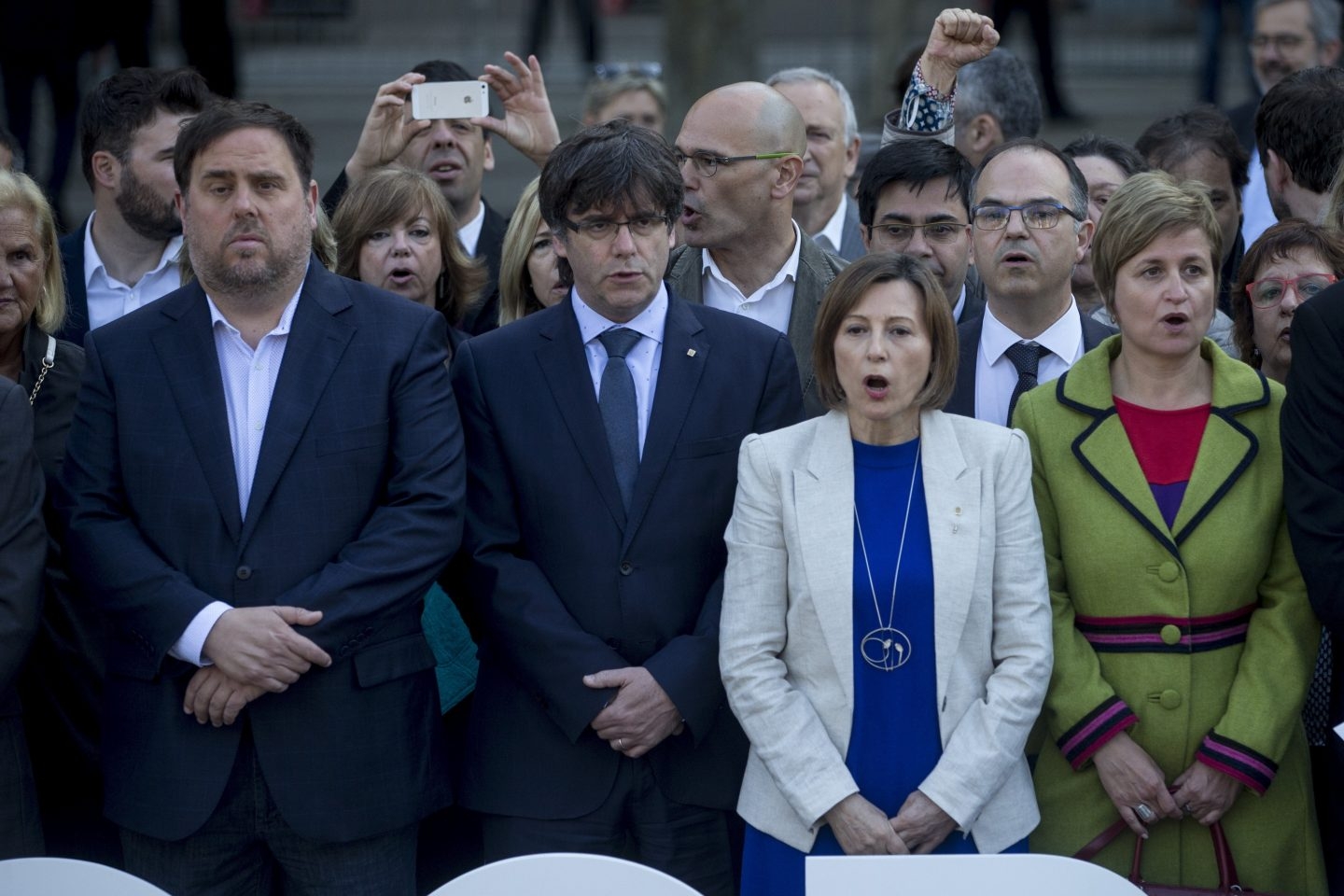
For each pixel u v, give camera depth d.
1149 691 7.68
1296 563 7.60
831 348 7.75
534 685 7.97
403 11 32.31
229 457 7.85
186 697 7.71
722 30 24.06
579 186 8.02
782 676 7.67
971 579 7.51
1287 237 8.81
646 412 8.34
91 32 19.94
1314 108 10.28
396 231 10.19
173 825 7.71
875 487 7.72
